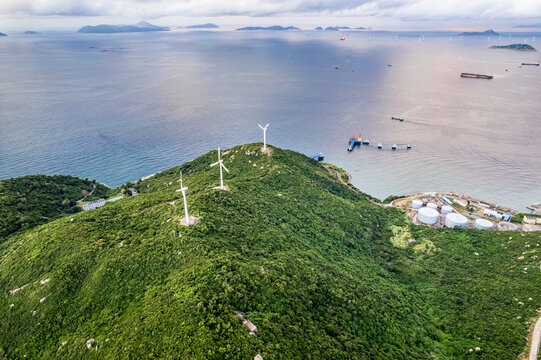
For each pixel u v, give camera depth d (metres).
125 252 85.62
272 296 73.56
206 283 69.62
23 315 74.25
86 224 99.75
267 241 97.94
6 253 98.19
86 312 72.81
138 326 62.47
